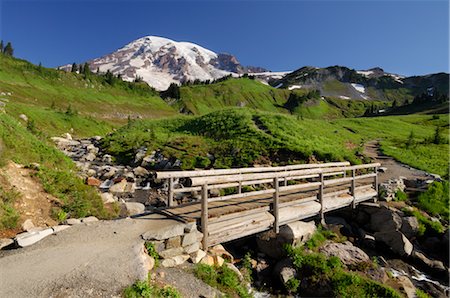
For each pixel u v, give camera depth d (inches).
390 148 1551.4
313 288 408.5
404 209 648.4
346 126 2522.1
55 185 520.7
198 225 386.6
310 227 530.3
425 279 492.1
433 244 576.1
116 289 233.5
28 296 215.8
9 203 406.0
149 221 374.6
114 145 1412.4
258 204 477.7
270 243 491.2
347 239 582.9
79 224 365.4
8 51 6072.8
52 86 4571.9
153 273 293.1
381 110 7007.9
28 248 299.9
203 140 1275.8
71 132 2123.5
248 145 1084.5
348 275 414.9
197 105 6299.2
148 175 941.8
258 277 437.7
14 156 547.8
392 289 393.1
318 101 7357.3
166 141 1299.2
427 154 1502.2
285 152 1026.1
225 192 737.6
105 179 877.8
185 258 346.0
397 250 546.0
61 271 250.4
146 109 5295.3
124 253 286.0
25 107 2034.9
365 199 684.1
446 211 698.2
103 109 4389.8
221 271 366.6
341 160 1008.9
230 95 7278.5
